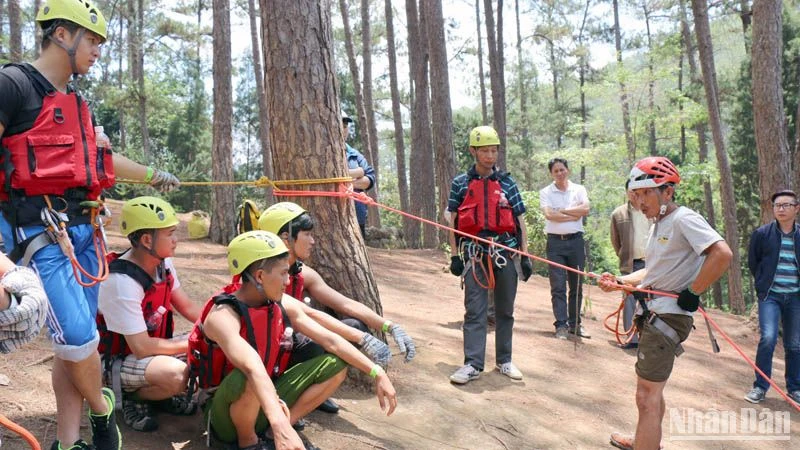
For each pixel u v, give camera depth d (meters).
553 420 5.14
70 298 2.91
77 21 2.88
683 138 31.19
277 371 3.82
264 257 3.41
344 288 5.01
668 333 4.32
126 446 3.53
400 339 4.46
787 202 6.36
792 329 6.46
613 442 4.91
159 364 3.63
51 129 2.84
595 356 6.98
